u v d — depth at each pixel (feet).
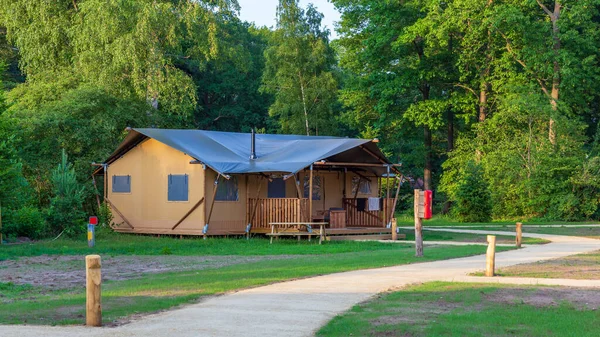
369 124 199.41
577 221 150.10
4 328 33.45
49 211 95.71
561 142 157.79
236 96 237.25
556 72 160.35
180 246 84.33
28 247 80.74
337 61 226.99
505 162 161.38
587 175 150.10
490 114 181.68
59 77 152.35
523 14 156.76
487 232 113.60
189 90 154.61
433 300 42.32
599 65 172.96
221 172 94.38
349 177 111.75
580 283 50.39
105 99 139.54
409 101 193.88
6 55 193.98
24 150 126.41
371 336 32.27
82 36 145.79
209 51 157.69
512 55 165.99
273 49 204.13
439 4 167.53
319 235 94.43
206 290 45.78
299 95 204.95
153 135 100.32
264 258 71.36
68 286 51.65
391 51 177.88
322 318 36.37
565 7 157.38
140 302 40.83
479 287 47.93
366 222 108.99
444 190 182.60
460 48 178.40
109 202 107.34
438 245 86.53
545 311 39.09
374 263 63.52
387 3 171.73
